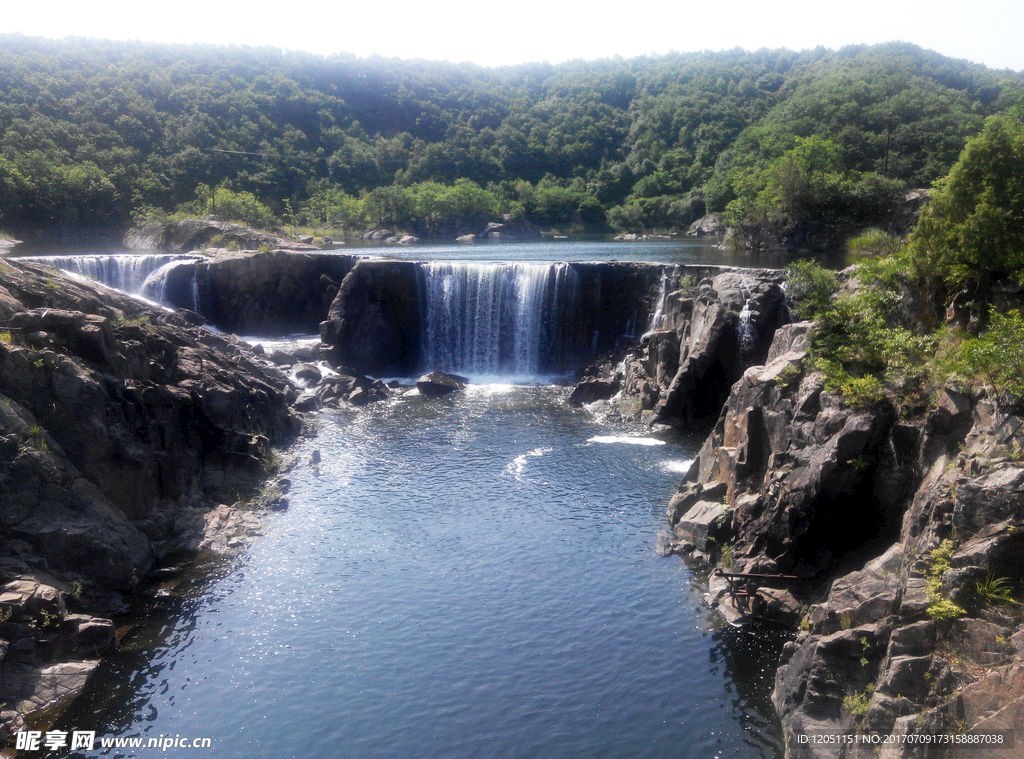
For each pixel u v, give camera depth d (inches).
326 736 852.0
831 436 1010.7
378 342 2536.9
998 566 684.7
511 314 2554.1
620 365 2320.4
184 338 1897.1
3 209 4503.0
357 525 1401.3
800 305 1413.6
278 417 1895.9
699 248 3961.6
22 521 1081.4
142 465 1328.7
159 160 5639.8
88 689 933.2
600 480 1609.3
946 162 4638.3
